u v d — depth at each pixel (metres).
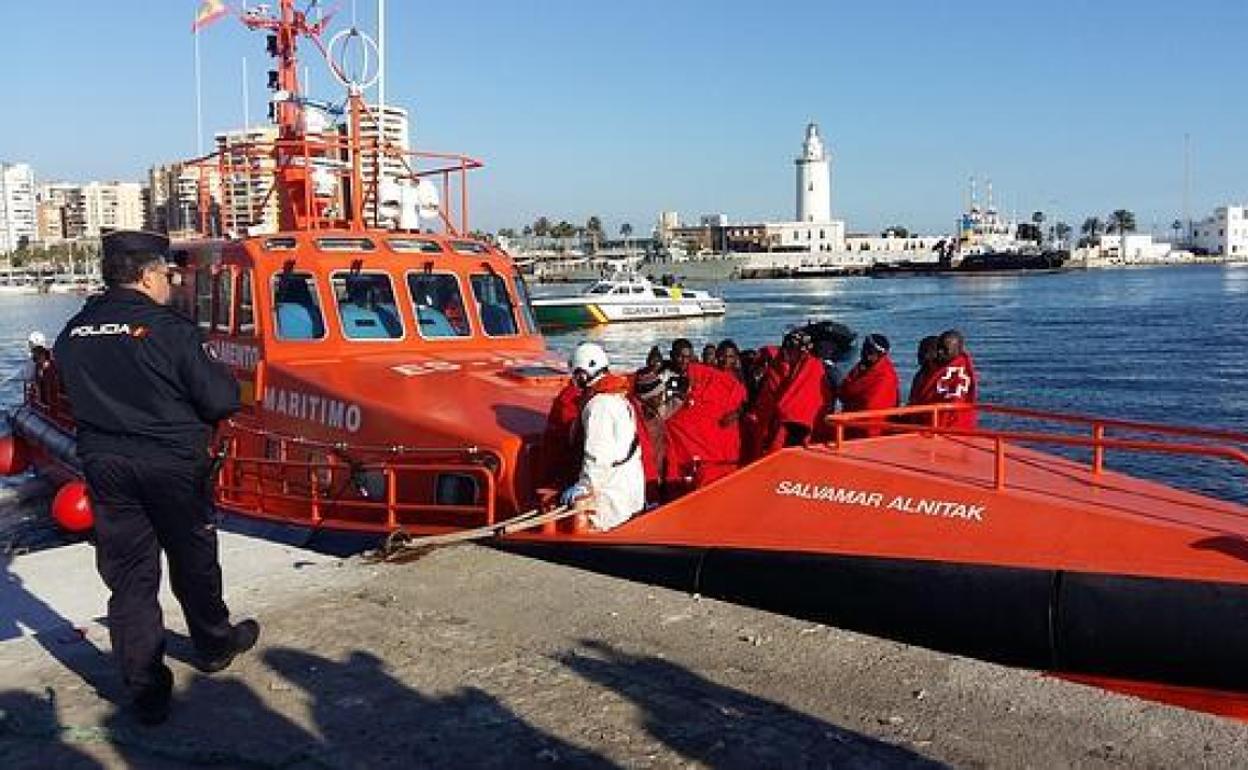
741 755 3.86
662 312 64.69
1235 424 25.47
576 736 4.04
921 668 4.56
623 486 6.77
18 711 4.33
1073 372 35.91
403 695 4.41
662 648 4.86
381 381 8.56
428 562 6.21
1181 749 3.80
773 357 8.63
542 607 5.42
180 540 4.31
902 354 44.56
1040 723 4.04
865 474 6.07
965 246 179.62
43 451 13.80
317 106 11.20
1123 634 5.05
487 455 7.32
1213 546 5.07
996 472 5.77
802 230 189.50
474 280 10.00
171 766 3.93
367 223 11.09
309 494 8.44
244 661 4.77
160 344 4.09
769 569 5.88
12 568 6.93
